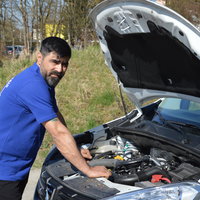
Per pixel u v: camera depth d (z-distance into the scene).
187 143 2.94
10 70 9.09
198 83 2.87
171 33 2.54
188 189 2.34
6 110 2.49
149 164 3.05
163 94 3.40
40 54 2.48
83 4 16.06
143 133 3.16
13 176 2.59
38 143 2.63
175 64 2.88
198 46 2.37
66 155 2.42
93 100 7.75
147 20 2.63
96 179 2.69
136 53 3.16
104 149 3.55
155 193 2.30
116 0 2.69
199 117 3.37
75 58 9.88
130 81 3.57
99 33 3.31
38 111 2.39
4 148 2.53
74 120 6.96
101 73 9.00
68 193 2.51
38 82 2.43
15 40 17.91
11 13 17.09
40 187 2.87
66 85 8.28
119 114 7.27
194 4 12.37
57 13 16.91
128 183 2.68
